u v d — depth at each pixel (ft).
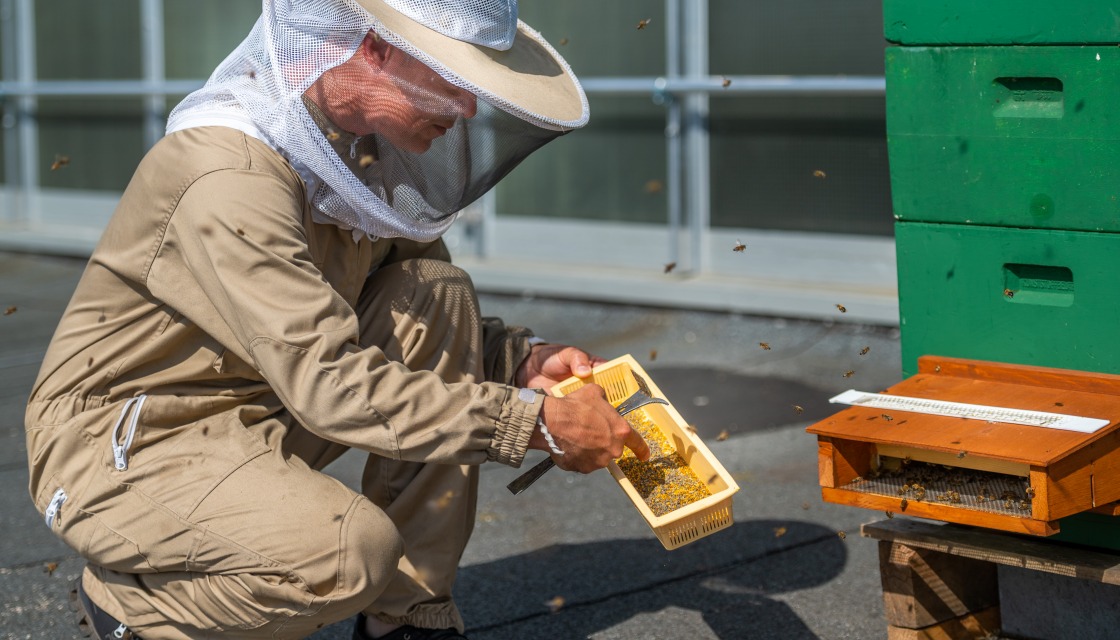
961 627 6.80
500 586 8.37
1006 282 6.48
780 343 15.29
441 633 6.47
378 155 6.02
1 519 9.97
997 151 6.32
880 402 6.28
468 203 6.14
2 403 13.74
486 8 5.60
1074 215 6.13
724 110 16.87
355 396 5.43
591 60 17.89
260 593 5.58
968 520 5.60
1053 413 5.81
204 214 5.46
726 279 17.07
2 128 23.81
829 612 7.72
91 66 22.65
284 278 5.46
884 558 6.57
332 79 5.64
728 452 11.29
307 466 5.98
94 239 22.38
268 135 5.63
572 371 6.80
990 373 6.50
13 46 23.52
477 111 5.70
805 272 16.56
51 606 8.13
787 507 9.75
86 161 23.11
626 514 9.75
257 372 6.02
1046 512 5.34
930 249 6.69
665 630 7.56
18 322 17.87
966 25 6.28
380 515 5.76
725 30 16.56
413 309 6.44
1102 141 5.96
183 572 5.74
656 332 16.16
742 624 7.60
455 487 6.47
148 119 22.00
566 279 17.79
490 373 6.97
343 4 5.32
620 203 18.04
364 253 6.25
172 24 21.54
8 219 24.14
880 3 15.23
